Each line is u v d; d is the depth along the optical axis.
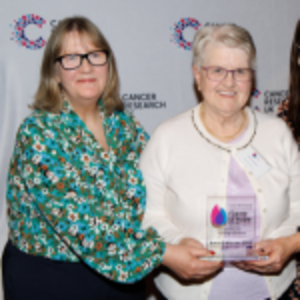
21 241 1.32
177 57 1.88
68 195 1.19
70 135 1.27
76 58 1.27
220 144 1.25
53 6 1.71
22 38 1.71
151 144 1.32
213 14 1.89
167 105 1.91
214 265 1.17
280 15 1.98
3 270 1.39
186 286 1.30
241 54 1.16
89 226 1.21
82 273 1.31
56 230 1.20
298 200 1.34
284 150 1.30
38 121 1.23
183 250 1.20
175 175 1.24
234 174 1.23
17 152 1.25
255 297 1.28
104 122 1.42
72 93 1.29
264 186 1.23
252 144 1.27
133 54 1.83
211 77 1.19
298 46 1.50
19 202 1.31
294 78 1.53
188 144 1.26
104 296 1.36
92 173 1.27
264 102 2.04
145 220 1.33
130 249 1.23
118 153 1.38
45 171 1.17
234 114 1.26
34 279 1.28
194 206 1.21
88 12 1.75
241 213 1.17
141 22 1.81
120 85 1.85
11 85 1.73
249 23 1.95
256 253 1.18
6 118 1.74
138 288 1.50
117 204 1.31
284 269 1.33
